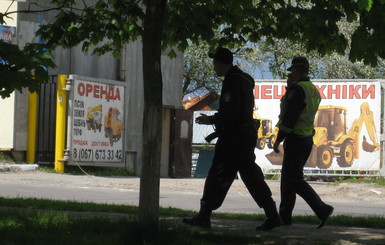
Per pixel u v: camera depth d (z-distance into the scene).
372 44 12.72
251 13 18.20
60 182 39.16
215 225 18.17
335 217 20.66
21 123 46.69
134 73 56.59
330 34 14.18
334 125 47.78
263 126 47.69
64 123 47.12
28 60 15.98
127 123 56.19
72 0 19.81
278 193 38.62
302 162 18.28
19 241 13.36
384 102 47.47
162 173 59.38
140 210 14.45
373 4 11.95
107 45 20.42
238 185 41.50
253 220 20.33
